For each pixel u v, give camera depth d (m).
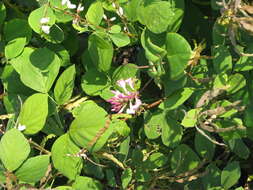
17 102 0.49
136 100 0.46
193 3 0.52
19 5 0.54
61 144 0.44
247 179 0.52
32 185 0.46
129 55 0.55
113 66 0.53
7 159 0.42
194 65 0.46
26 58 0.48
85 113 0.43
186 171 0.48
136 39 0.50
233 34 0.43
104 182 0.53
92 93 0.49
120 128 0.48
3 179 0.43
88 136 0.43
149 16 0.44
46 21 0.46
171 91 0.45
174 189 0.51
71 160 0.45
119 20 0.50
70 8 0.48
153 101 0.51
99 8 0.46
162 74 0.45
